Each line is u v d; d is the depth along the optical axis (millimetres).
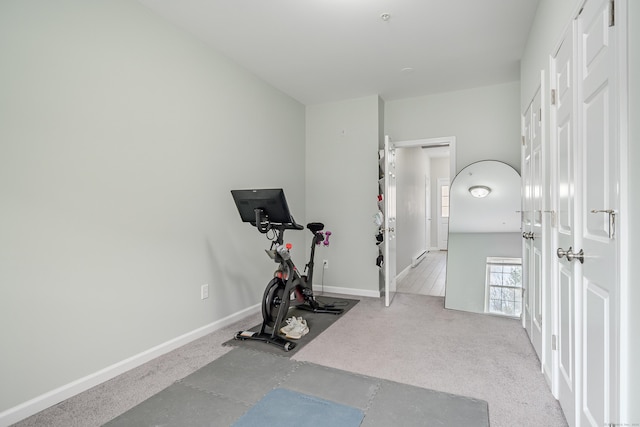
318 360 2404
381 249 4219
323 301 3998
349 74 3607
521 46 2990
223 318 3141
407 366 2309
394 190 4316
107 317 2162
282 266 2938
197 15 2523
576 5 1454
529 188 2791
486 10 2465
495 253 3607
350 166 4383
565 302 1703
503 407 1822
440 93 4168
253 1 2354
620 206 1012
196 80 2846
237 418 1726
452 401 1876
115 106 2203
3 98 1684
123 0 2258
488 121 3939
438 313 3510
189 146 2773
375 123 4234
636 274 943
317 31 2758
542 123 2182
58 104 1902
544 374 2150
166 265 2572
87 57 2045
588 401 1354
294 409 1801
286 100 4184
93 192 2078
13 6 1720
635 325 950
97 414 1781
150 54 2445
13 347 1726
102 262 2133
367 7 2436
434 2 2373
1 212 1683
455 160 4090
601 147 1193
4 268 1696
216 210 3062
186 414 1765
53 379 1881
